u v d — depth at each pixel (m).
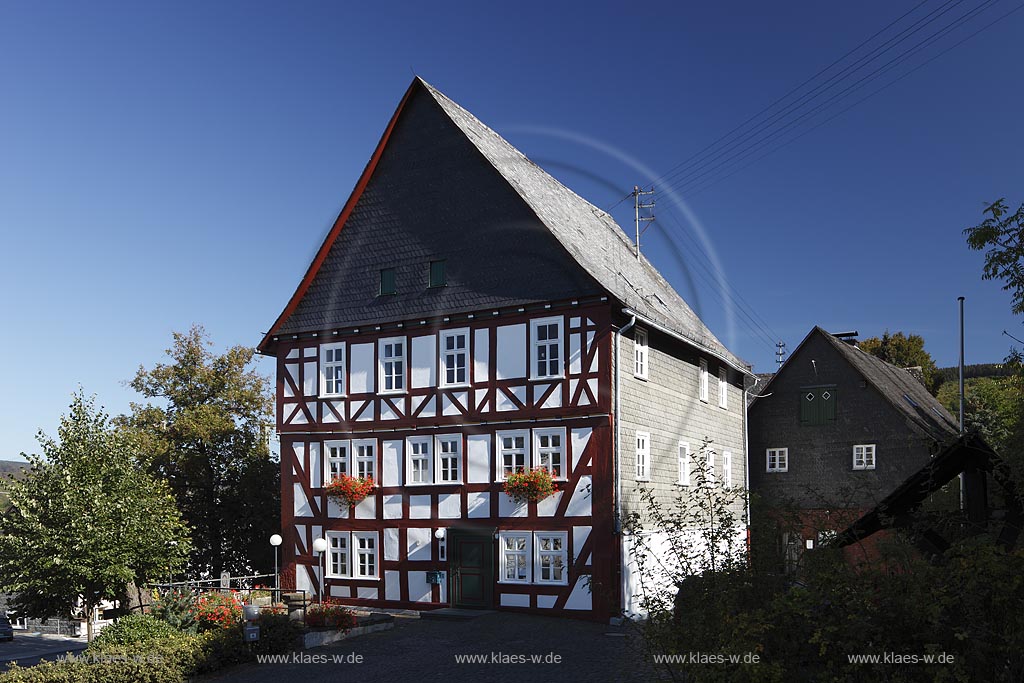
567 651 15.23
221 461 29.50
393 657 15.23
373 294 23.47
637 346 21.95
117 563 18.47
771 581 7.87
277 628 16.11
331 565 23.06
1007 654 6.70
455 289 22.31
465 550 21.31
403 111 23.81
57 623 34.38
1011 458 9.77
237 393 29.81
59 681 13.04
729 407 28.47
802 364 33.09
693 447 24.95
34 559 18.14
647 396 22.14
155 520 19.42
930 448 10.37
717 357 26.84
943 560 7.70
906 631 6.87
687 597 8.11
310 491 23.55
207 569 28.83
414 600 21.77
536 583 20.34
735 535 8.69
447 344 22.23
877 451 31.31
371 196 24.02
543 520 20.47
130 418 29.66
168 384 30.20
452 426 21.83
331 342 23.83
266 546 28.25
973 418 25.77
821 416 32.47
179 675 14.19
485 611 20.70
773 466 33.12
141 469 20.20
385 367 23.08
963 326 27.19
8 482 19.00
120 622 15.59
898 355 55.28
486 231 22.17
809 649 7.06
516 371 21.23
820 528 8.38
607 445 19.98
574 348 20.62
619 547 19.77
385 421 22.75
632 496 20.72
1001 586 6.58
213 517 28.92
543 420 20.73
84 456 19.05
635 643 15.67
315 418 23.75
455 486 21.62
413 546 21.97
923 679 6.66
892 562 7.63
